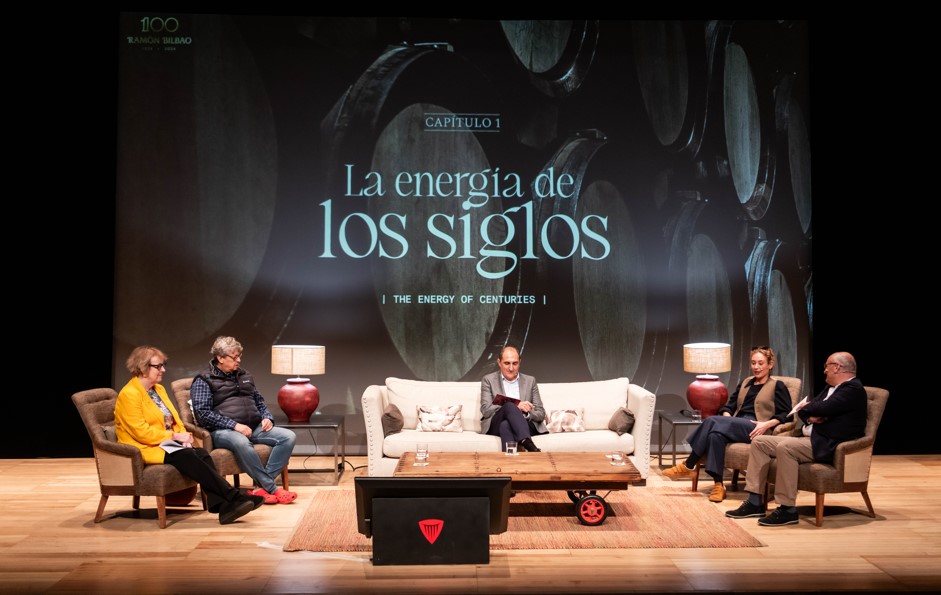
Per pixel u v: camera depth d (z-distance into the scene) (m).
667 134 7.02
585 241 6.99
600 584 3.86
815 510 5.06
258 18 6.82
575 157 6.98
